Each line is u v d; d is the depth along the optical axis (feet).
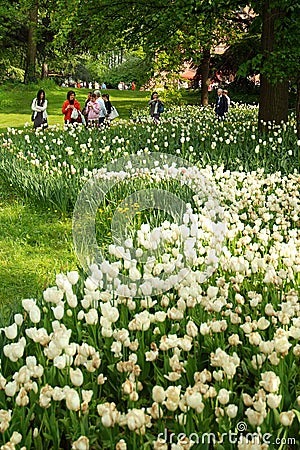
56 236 24.97
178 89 91.15
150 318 11.05
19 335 11.82
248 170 30.22
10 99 110.83
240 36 89.20
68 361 9.79
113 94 134.31
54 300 11.08
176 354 10.00
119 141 36.60
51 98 115.14
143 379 11.03
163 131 45.32
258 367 10.03
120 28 51.80
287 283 13.91
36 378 10.42
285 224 19.36
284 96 46.47
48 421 9.08
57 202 28.32
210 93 113.19
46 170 30.89
